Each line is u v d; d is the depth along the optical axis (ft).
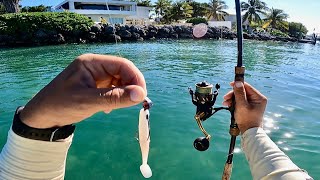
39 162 1.79
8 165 1.76
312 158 14.49
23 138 1.72
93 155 14.35
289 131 17.98
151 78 36.04
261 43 140.05
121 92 1.59
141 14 183.73
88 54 1.81
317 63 59.77
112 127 17.97
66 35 98.17
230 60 57.11
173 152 14.65
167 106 22.63
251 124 3.17
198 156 14.23
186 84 32.40
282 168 2.45
